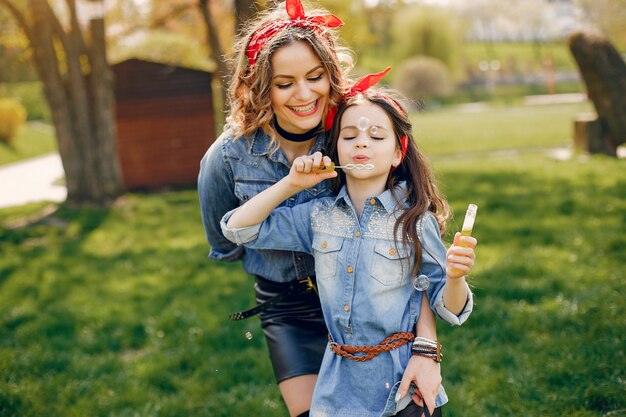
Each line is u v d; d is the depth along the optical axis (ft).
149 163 46.85
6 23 43.80
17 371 15.02
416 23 196.85
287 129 8.18
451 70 197.57
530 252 20.63
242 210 7.70
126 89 46.26
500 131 75.82
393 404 7.27
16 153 96.89
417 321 7.67
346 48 8.54
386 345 7.44
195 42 57.11
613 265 18.61
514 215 26.43
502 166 41.81
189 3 49.52
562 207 26.96
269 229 7.86
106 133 41.86
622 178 31.94
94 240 30.68
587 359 12.83
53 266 25.93
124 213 37.70
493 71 203.72
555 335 14.30
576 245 21.01
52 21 40.32
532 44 254.88
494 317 15.52
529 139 63.36
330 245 7.68
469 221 6.88
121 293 21.08
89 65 41.86
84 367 15.15
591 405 11.57
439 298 7.38
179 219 34.81
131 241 29.91
